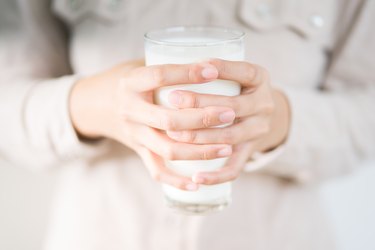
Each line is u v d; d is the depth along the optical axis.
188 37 0.45
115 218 0.59
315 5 0.58
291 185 0.61
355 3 0.57
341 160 0.58
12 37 0.62
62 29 0.65
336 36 0.59
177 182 0.44
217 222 0.57
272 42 0.58
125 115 0.43
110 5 0.58
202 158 0.42
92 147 0.54
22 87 0.56
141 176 0.58
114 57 0.59
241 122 0.43
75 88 0.52
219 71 0.40
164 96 0.42
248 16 0.57
